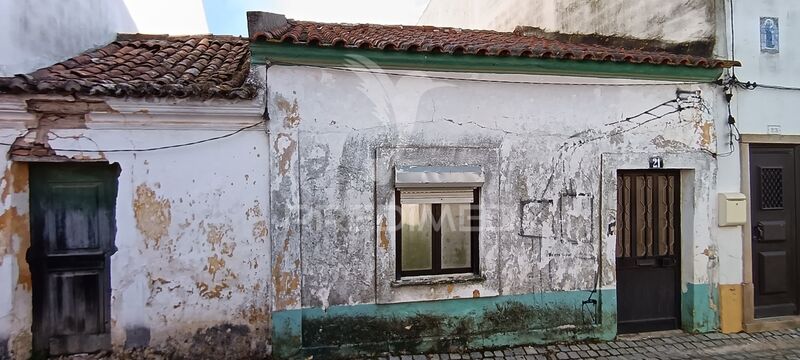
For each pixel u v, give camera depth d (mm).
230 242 4520
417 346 4832
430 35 6688
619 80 5254
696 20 5578
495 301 5016
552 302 5148
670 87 5391
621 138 5285
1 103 3887
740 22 5469
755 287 5746
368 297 4742
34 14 4520
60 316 4371
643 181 5543
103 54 5555
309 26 6332
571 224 5184
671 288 5629
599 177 5242
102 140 4219
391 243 4770
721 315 5500
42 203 4309
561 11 8141
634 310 5535
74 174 4359
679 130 5406
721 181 5520
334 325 4680
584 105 5199
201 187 4453
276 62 4484
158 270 4387
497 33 8164
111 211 4434
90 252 4410
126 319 4344
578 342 5199
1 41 4031
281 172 4547
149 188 4348
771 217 5766
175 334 4426
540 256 5113
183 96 4180
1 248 4035
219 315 4512
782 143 5711
